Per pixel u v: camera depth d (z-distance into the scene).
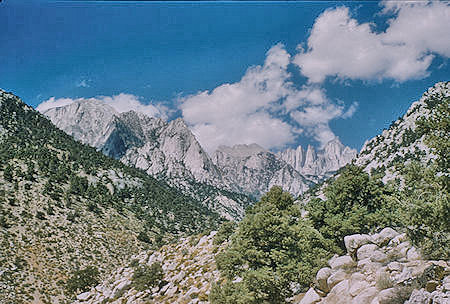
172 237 160.25
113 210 161.50
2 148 175.38
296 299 25.84
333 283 21.84
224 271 27.25
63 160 199.12
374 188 32.75
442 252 17.62
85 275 79.00
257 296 23.62
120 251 115.56
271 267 25.58
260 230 26.00
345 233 31.47
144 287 50.19
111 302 54.47
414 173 17.36
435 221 16.14
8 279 76.88
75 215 128.88
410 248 20.80
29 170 150.25
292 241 25.92
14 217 107.69
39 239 101.19
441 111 17.00
